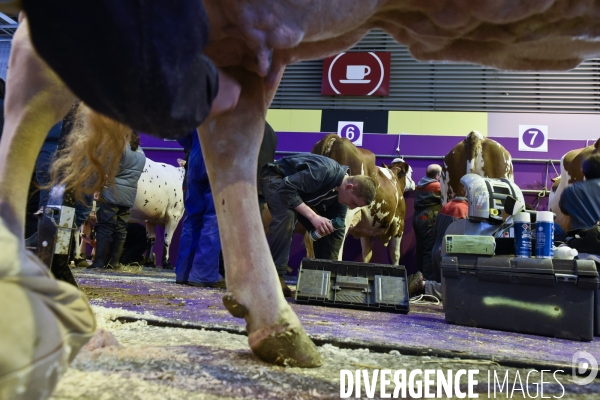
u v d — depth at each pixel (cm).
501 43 116
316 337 151
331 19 92
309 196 357
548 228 254
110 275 436
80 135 110
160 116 61
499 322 249
